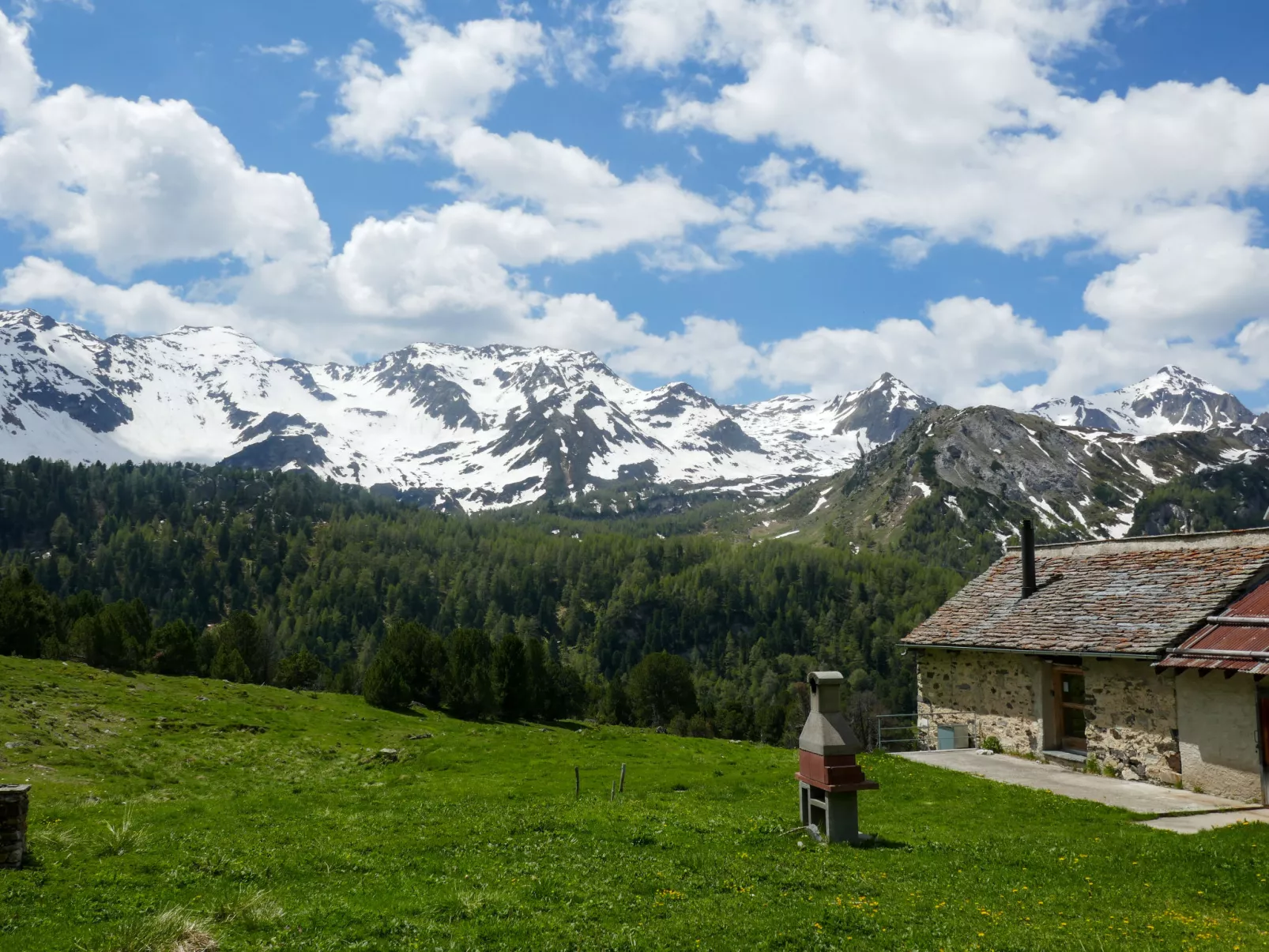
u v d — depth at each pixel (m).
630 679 121.81
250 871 13.91
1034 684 29.17
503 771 34.25
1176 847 16.38
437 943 10.46
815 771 17.11
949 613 34.75
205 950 10.12
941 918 11.85
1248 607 23.64
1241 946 10.98
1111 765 25.91
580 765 35.59
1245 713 22.12
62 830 17.36
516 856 15.01
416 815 19.92
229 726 47.19
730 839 16.69
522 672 73.62
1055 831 18.50
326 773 35.97
